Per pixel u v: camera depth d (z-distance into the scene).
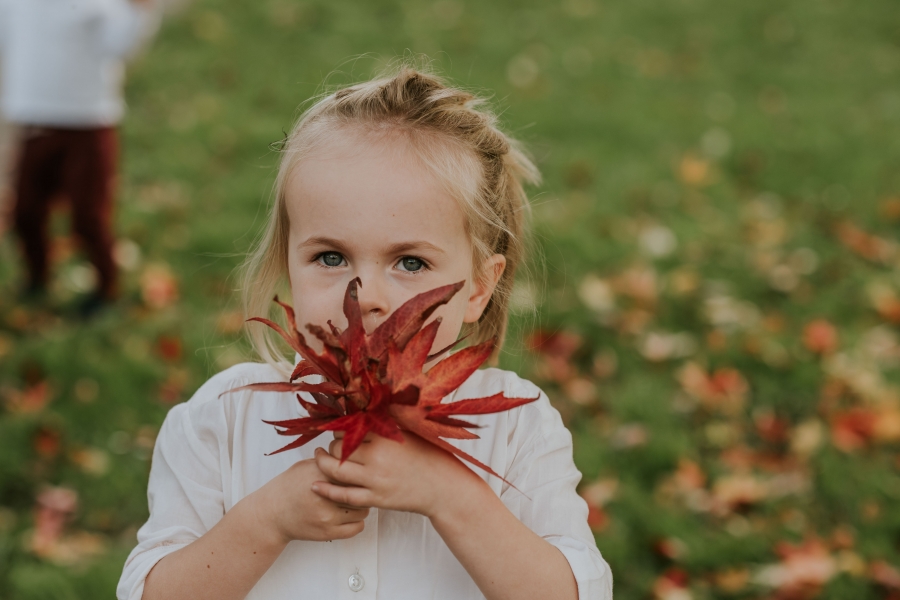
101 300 3.55
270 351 1.49
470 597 1.24
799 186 4.73
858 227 4.34
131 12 3.62
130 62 5.84
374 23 6.78
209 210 4.23
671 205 4.44
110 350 3.25
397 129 1.20
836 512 2.65
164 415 2.97
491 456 1.31
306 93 5.58
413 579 1.24
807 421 3.01
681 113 5.55
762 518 2.62
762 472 2.79
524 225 1.60
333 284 1.17
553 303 3.52
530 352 3.22
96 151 3.54
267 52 6.19
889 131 5.45
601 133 5.20
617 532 2.54
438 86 1.31
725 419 3.03
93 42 3.53
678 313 3.56
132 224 4.02
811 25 7.31
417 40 6.46
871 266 3.98
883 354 3.36
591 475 2.71
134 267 3.78
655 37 6.95
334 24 6.70
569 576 1.17
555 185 4.50
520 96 5.57
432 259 1.17
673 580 2.40
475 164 1.26
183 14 6.73
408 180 1.17
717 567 2.45
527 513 1.28
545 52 6.41
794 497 2.69
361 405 0.93
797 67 6.51
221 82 5.71
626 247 3.98
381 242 1.15
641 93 5.86
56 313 3.60
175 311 3.51
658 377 3.20
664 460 2.79
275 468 1.31
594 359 3.26
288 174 1.23
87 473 2.72
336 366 0.94
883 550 2.48
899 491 2.70
